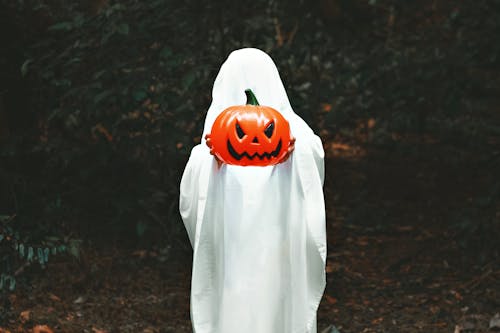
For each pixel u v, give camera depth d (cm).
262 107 429
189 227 466
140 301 662
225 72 455
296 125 450
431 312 647
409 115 921
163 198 714
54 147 711
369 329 621
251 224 438
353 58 955
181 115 714
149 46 704
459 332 605
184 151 711
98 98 655
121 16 678
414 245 805
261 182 440
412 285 706
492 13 934
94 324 616
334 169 1077
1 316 596
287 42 885
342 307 665
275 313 443
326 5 875
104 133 744
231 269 438
